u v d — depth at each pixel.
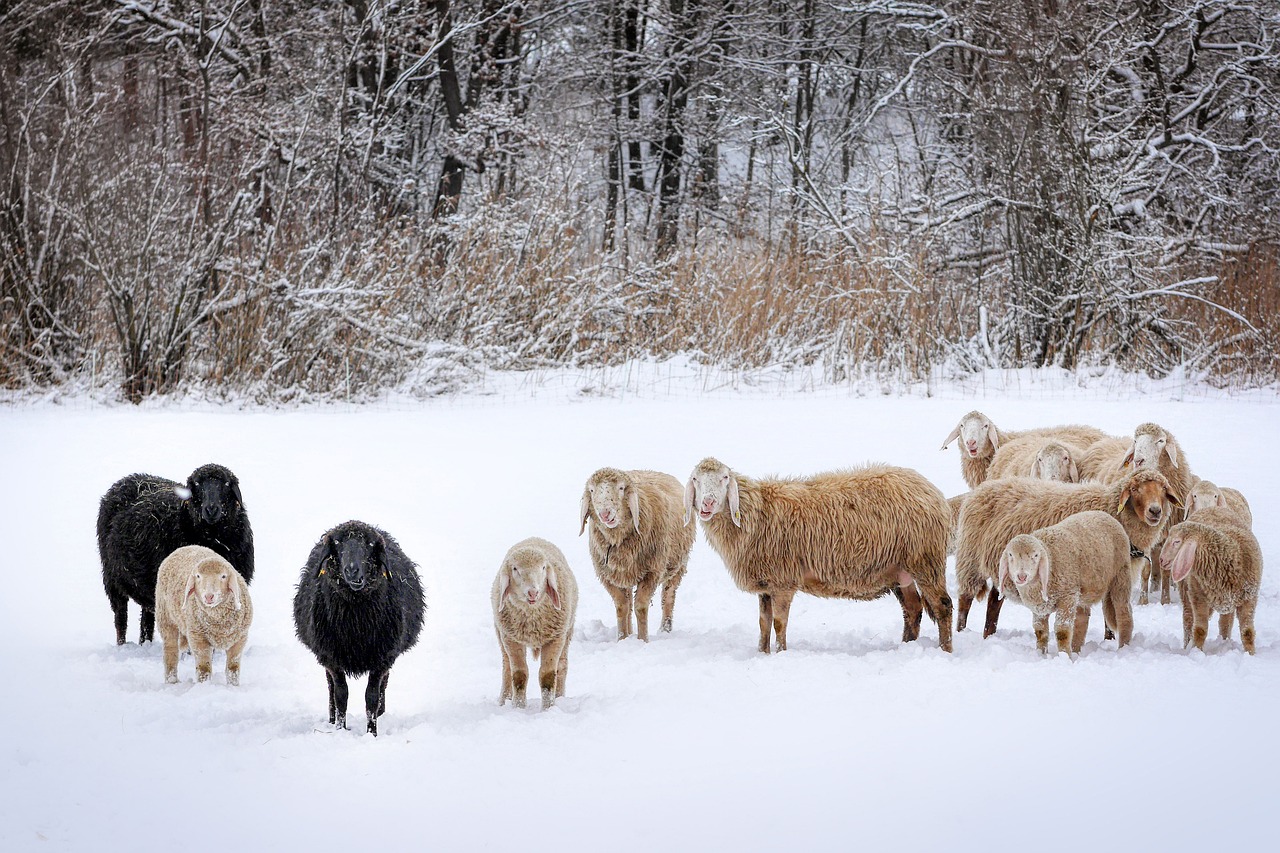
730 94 37.34
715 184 37.25
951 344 24.61
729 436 17.17
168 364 21.11
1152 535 9.56
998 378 23.20
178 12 30.00
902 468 9.18
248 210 22.97
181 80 28.48
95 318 22.14
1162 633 9.35
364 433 17.73
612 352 24.64
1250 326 22.89
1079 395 21.42
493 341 23.83
